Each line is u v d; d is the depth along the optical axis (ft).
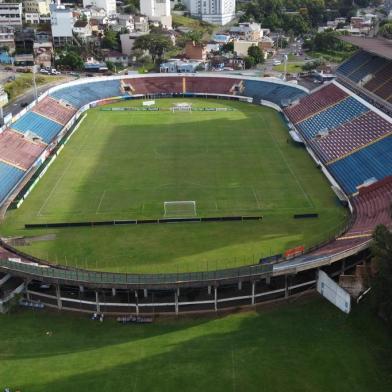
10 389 179.52
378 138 396.16
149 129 506.89
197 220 308.81
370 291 207.82
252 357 192.44
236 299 225.56
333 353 192.95
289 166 400.47
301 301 225.76
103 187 362.53
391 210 249.96
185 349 198.08
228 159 417.28
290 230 295.48
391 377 180.96
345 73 536.01
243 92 634.84
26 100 563.89
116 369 188.24
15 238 290.15
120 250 275.18
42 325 215.10
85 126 520.01
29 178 377.71
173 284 216.13
